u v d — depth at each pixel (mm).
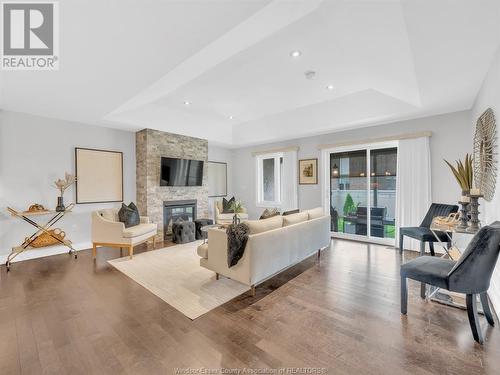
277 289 2760
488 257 1799
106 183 4797
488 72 2484
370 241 4895
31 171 3957
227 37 2125
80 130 4480
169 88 3336
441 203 3980
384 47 2309
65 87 2955
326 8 1939
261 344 1812
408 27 1774
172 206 5438
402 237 3910
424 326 2020
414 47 2031
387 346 1775
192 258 3922
